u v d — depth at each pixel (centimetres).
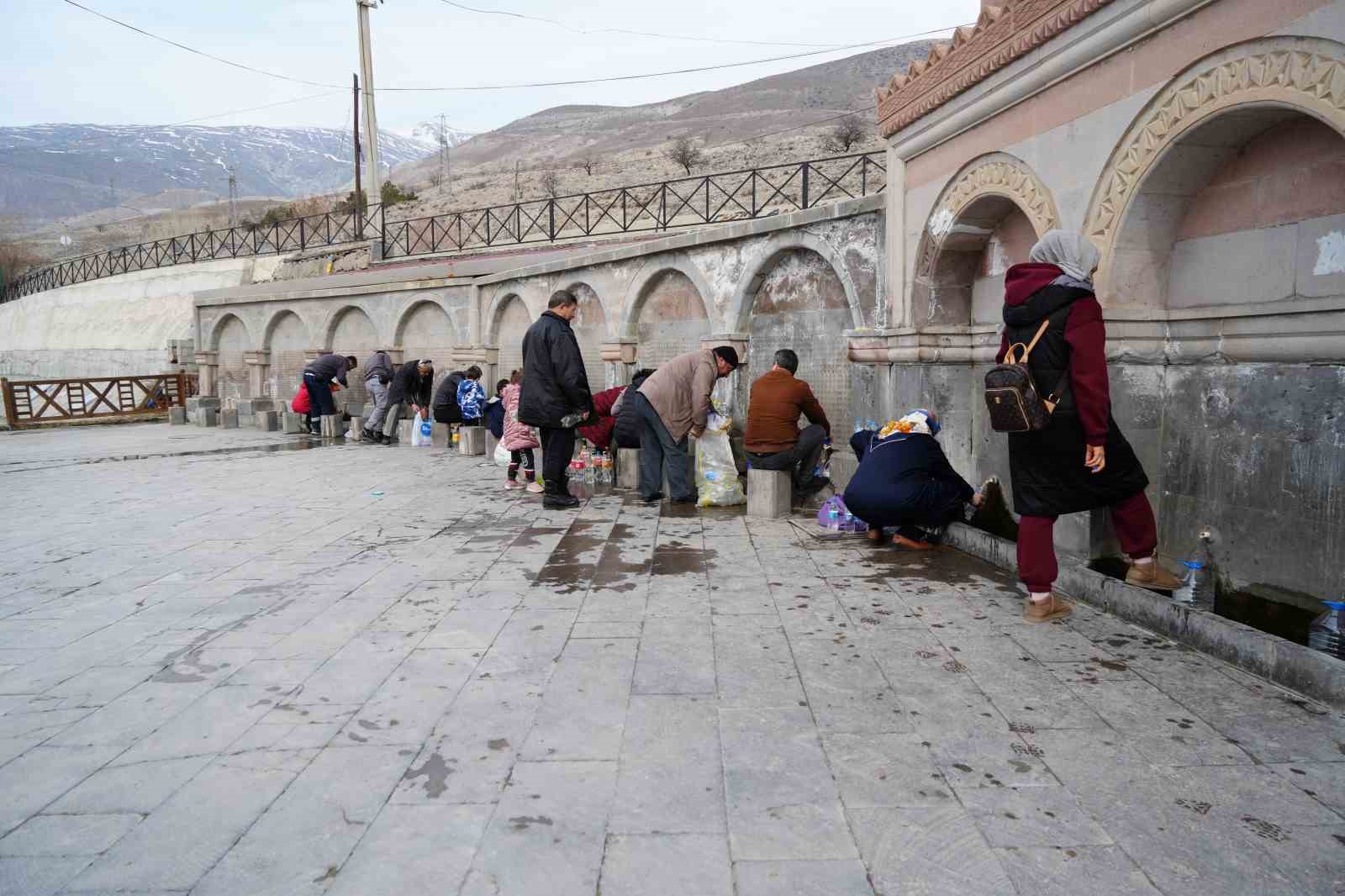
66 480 1055
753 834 237
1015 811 246
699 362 752
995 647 381
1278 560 400
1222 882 212
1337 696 309
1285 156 388
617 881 216
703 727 306
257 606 473
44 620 455
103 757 292
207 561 588
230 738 305
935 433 588
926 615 430
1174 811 245
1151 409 466
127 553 619
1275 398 400
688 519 701
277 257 3031
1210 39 379
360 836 239
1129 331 453
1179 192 438
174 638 420
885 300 706
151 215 8175
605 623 429
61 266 4175
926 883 213
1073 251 396
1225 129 392
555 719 315
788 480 712
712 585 495
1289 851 225
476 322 1524
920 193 648
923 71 624
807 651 381
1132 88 429
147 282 3319
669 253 1005
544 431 764
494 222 3138
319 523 721
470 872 221
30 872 226
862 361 739
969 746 287
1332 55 318
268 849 234
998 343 616
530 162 10994
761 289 888
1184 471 457
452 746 295
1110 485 409
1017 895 208
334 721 317
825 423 732
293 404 1625
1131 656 366
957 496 581
